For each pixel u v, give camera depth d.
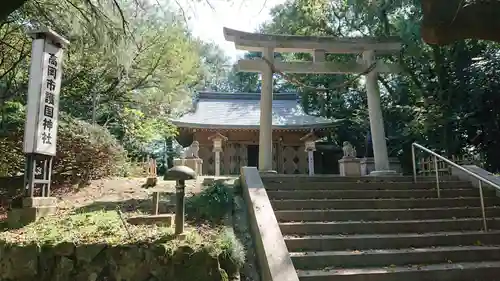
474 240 5.32
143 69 12.65
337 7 14.27
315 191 6.52
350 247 4.98
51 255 4.16
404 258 4.73
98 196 6.98
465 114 13.27
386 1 13.33
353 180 7.48
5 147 8.26
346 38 9.45
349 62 9.50
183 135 18.36
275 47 9.18
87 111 12.94
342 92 20.94
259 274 4.36
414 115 15.20
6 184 7.96
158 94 13.45
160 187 7.68
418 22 12.86
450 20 2.49
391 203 6.33
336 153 20.78
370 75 9.62
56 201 6.06
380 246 5.04
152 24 11.26
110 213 5.48
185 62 12.94
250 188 5.97
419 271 4.41
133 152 14.52
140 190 7.40
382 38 9.52
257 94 21.73
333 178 7.34
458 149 14.08
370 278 4.30
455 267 4.54
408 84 16.36
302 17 13.44
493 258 4.93
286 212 5.66
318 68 9.35
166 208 5.82
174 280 3.94
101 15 7.59
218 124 17.47
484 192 6.98
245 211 5.77
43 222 5.16
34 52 5.79
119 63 8.52
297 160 18.58
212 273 3.96
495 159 14.02
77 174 8.10
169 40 12.22
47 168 5.99
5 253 4.26
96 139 8.25
